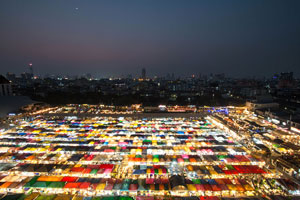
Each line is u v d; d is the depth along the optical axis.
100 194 34.03
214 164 43.66
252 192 34.06
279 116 82.88
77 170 40.12
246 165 42.12
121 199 31.58
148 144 54.94
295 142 58.34
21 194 32.22
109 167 41.66
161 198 32.19
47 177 37.12
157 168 41.53
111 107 127.44
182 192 34.03
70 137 60.34
